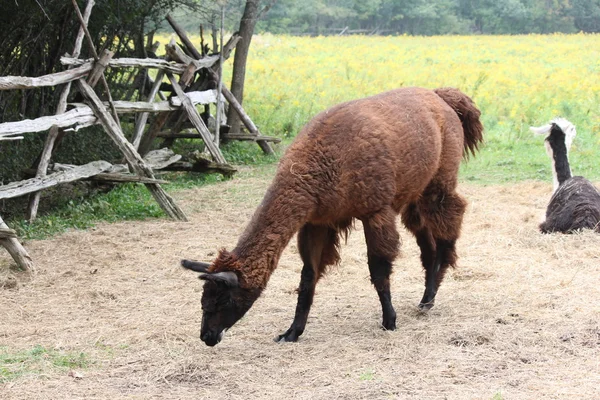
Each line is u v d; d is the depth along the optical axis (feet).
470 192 37.60
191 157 40.75
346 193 17.78
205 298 16.43
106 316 21.20
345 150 17.74
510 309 20.65
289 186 17.39
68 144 41.50
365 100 19.25
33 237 29.40
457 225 21.20
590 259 25.58
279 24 172.35
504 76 79.77
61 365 17.37
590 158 44.73
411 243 28.94
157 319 20.76
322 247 19.04
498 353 17.43
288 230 17.22
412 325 19.62
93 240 29.17
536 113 57.57
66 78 30.66
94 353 18.17
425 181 19.86
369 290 23.30
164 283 24.25
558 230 28.94
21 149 39.22
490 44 142.72
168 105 38.34
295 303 22.15
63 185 36.01
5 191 28.07
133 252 27.78
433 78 79.82
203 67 43.32
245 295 16.72
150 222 32.71
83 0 38.11
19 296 22.93
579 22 209.67
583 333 18.49
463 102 22.13
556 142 31.91
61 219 32.27
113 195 36.22
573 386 15.37
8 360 17.58
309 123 18.67
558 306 20.84
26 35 38.50
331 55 113.60
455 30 207.00
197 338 19.17
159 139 48.73
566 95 66.13
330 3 195.31
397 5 202.18
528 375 16.06
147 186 32.99
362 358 17.37
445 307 21.09
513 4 206.28
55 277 24.75
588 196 29.12
